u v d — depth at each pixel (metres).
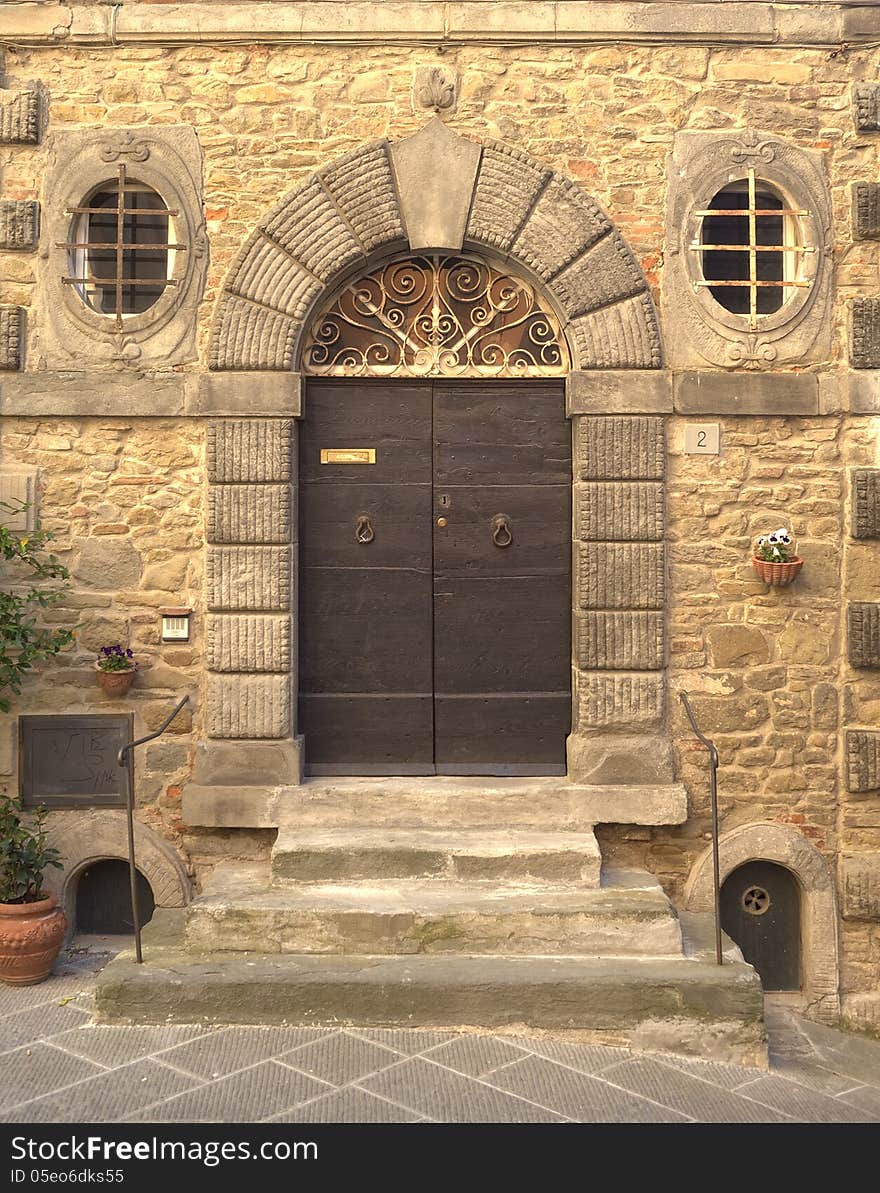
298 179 5.98
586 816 5.87
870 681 6.01
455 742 6.17
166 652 6.00
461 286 6.10
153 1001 4.84
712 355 5.98
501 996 4.83
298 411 5.94
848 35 5.96
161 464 5.99
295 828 5.82
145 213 5.94
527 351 6.11
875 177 6.01
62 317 5.96
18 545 5.63
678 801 5.87
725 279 6.09
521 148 5.97
